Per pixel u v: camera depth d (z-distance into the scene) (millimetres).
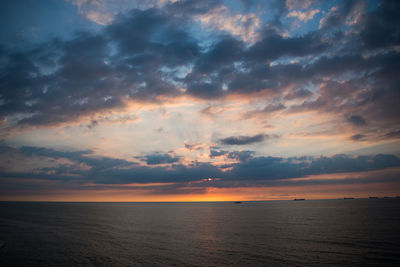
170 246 43219
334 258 33375
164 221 92688
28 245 44562
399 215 95062
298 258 33719
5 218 102750
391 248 38625
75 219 101250
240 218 101625
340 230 58094
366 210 133250
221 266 30703
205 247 41938
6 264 32219
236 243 45188
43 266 31234
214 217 110375
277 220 88688
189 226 74688
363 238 47156
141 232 62031
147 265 31406
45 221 91250
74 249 41000
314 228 63125
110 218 107750
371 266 29844
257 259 33594
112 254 37250
